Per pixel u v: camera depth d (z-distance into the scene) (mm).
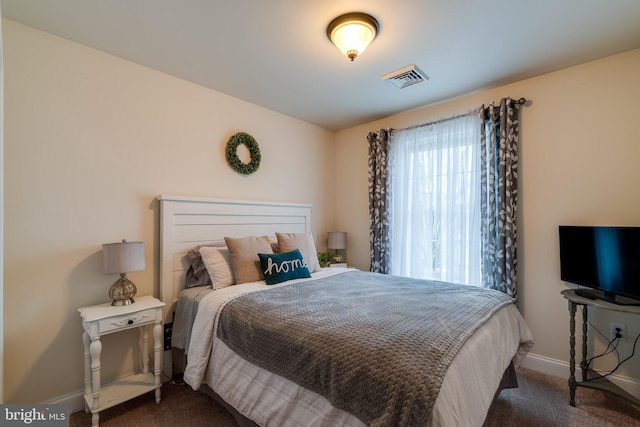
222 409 2000
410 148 3355
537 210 2547
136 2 1692
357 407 1139
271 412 1452
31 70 1915
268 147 3350
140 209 2369
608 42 2074
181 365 2312
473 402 1180
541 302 2512
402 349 1218
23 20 1848
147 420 1890
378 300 1932
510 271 2551
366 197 3830
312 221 3873
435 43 2092
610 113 2250
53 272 1969
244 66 2416
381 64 2385
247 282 2369
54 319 1964
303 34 1998
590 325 2309
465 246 2895
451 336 1342
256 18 1835
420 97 3018
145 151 2404
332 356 1280
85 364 1969
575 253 2242
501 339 1691
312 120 3740
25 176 1882
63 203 2018
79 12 1776
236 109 3041
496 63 2361
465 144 2908
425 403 1006
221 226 2799
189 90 2684
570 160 2406
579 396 2137
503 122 2615
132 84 2344
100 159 2180
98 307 2006
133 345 2291
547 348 2477
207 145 2803
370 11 1761
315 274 2805
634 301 1944
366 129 3840
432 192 3162
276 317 1652
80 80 2104
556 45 2111
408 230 3342
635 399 1860
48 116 1971
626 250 1922
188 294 2297
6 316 1804
